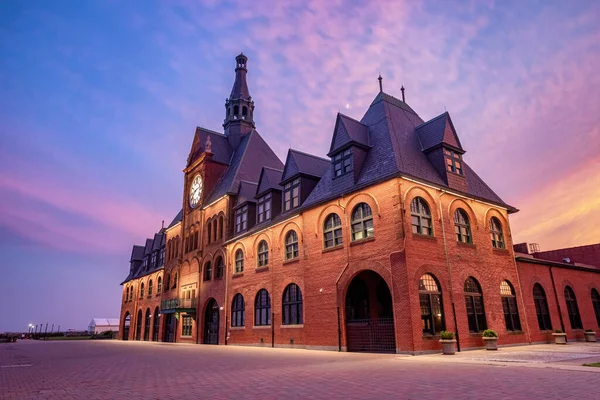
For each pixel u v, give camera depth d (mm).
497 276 24000
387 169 21234
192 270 40719
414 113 28000
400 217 19453
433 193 21703
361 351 20656
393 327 19594
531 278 26781
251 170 39812
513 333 23391
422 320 18609
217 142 44750
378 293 23734
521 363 12875
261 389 8867
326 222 24234
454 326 19859
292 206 28469
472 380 9453
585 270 31734
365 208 21672
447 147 23641
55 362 17859
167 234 50219
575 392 7586
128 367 14898
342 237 22469
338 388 8727
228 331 32531
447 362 14008
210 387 9367
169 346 32375
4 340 58938
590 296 31328
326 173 26703
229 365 14680
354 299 24250
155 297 52562
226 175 41156
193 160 45406
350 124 24594
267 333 27562
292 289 26125
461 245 22219
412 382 9336
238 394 8289
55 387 9922
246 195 34812
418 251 19531
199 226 40812
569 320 28484
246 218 33812
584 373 10266
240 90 48188
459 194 23125
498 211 26078
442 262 20578
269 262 28672
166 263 48906
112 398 8133
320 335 22734
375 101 27109
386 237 19938
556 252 39594
